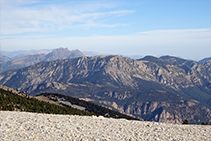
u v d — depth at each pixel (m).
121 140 20.73
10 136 20.53
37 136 20.88
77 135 21.59
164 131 25.42
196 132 25.47
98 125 26.52
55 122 26.62
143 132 24.20
